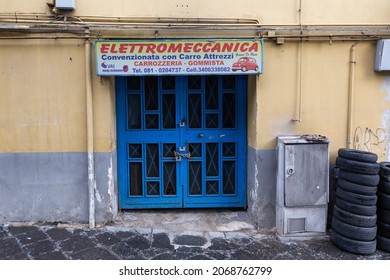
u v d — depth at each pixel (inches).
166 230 182.2
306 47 178.7
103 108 180.5
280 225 176.1
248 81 193.0
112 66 168.7
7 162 183.3
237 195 204.5
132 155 201.5
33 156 183.2
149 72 169.2
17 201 185.5
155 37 175.5
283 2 177.2
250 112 191.3
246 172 202.2
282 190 173.2
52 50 177.3
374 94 183.0
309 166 170.7
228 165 203.9
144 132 199.6
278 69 178.9
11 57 177.3
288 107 180.7
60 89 179.3
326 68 180.2
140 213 201.8
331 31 176.9
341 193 164.1
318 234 175.3
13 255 157.2
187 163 203.0
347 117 182.7
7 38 175.2
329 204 185.5
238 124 199.5
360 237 159.3
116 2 175.9
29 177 184.2
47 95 179.6
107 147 182.7
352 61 179.3
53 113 180.7
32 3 174.1
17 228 180.9
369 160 156.9
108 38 175.0
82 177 184.1
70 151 182.7
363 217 158.7
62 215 186.2
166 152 202.4
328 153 170.9
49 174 184.1
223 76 197.5
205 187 204.2
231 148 202.5
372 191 157.6
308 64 179.5
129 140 199.6
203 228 185.5
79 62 177.9
